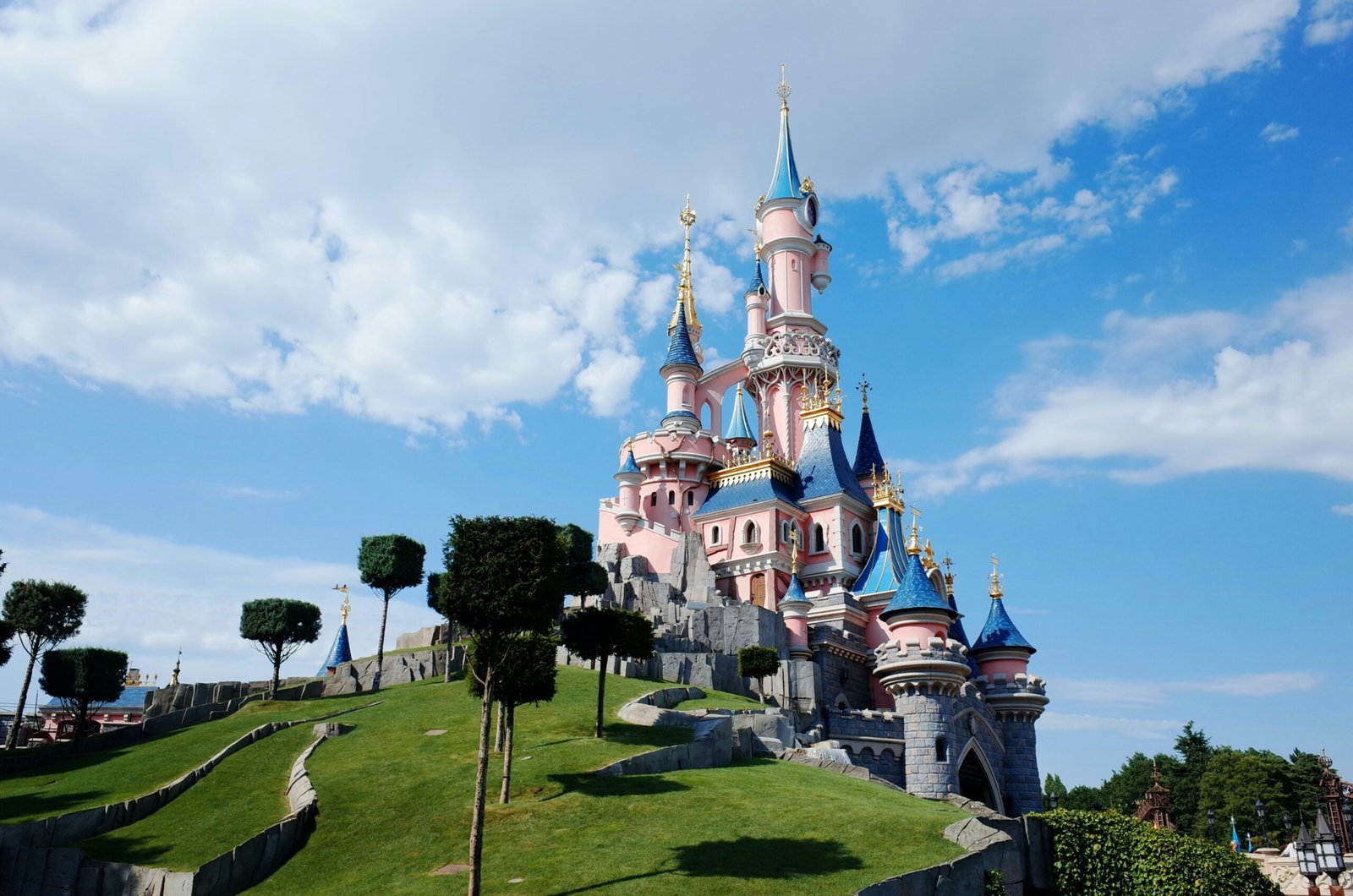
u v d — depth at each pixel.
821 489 100.19
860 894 31.27
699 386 124.69
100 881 35.53
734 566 96.69
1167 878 43.38
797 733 60.44
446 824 39.00
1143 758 144.62
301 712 61.62
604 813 39.19
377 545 74.38
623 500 106.94
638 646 56.75
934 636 61.28
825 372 115.94
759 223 127.62
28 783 49.81
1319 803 87.50
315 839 38.97
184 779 45.47
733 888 31.95
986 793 65.06
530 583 38.38
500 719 48.75
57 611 64.31
